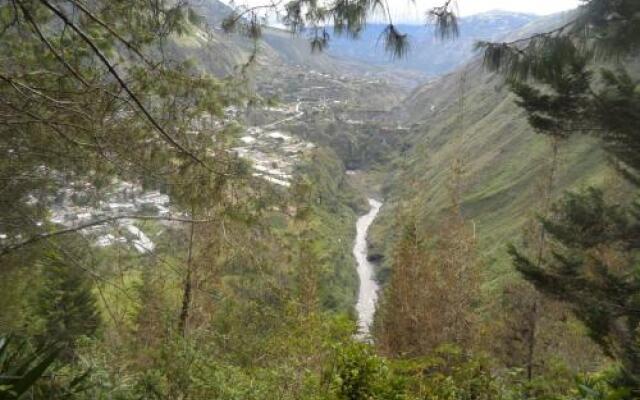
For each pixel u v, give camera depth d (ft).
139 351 23.54
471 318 47.55
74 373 13.71
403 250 52.65
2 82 14.75
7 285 27.30
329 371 19.15
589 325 28.25
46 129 16.81
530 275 31.24
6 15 13.65
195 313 32.45
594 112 23.81
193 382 19.56
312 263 38.60
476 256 52.19
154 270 28.96
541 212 50.49
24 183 21.57
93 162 18.62
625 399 15.40
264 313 29.37
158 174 17.26
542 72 14.78
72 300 36.47
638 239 30.58
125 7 13.84
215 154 18.51
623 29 13.76
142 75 15.35
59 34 14.76
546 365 45.34
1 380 9.05
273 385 20.77
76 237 22.68
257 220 18.38
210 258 29.68
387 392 17.67
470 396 20.40
